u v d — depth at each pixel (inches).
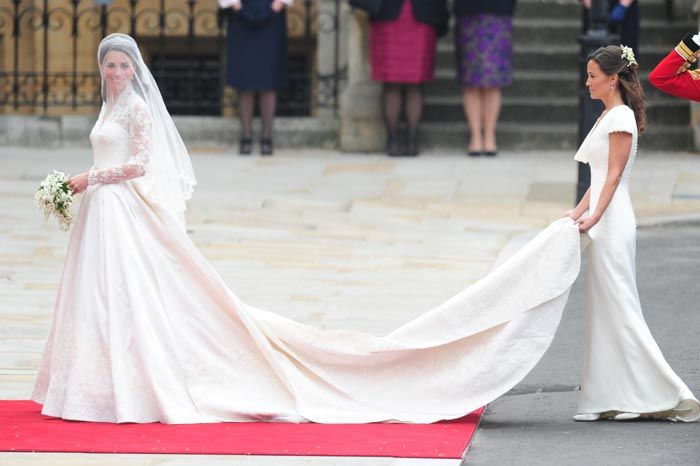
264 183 2188.7
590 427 1012.5
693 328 1321.4
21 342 1270.9
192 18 2556.6
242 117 2458.2
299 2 2696.9
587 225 1024.2
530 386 1155.3
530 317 1026.7
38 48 2687.0
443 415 1027.3
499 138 2504.9
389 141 2444.6
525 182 2202.3
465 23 2379.4
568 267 1021.2
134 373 1016.9
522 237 1822.1
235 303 1034.1
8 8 2691.9
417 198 2090.3
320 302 1453.0
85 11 2554.1
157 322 1026.7
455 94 2573.8
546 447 951.6
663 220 1897.1
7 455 906.7
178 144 1077.1
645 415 1031.0
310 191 2135.8
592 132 1044.5
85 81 2672.2
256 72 2413.9
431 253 1728.6
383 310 1416.1
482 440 978.1
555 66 2596.0
